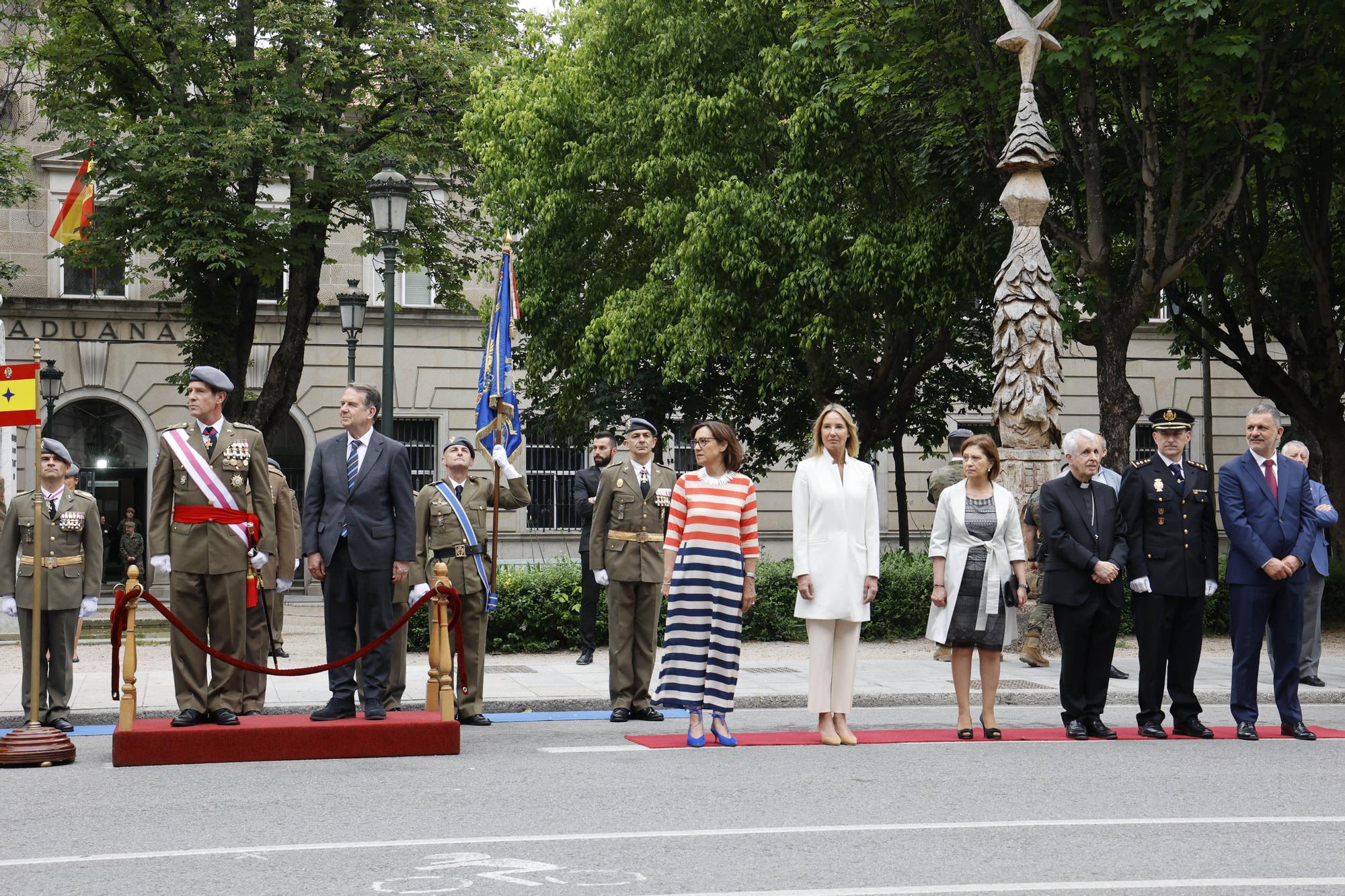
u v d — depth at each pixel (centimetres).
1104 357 2109
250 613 1237
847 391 2975
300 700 1332
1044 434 1811
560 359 2925
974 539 1142
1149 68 1961
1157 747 1086
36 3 2911
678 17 2631
